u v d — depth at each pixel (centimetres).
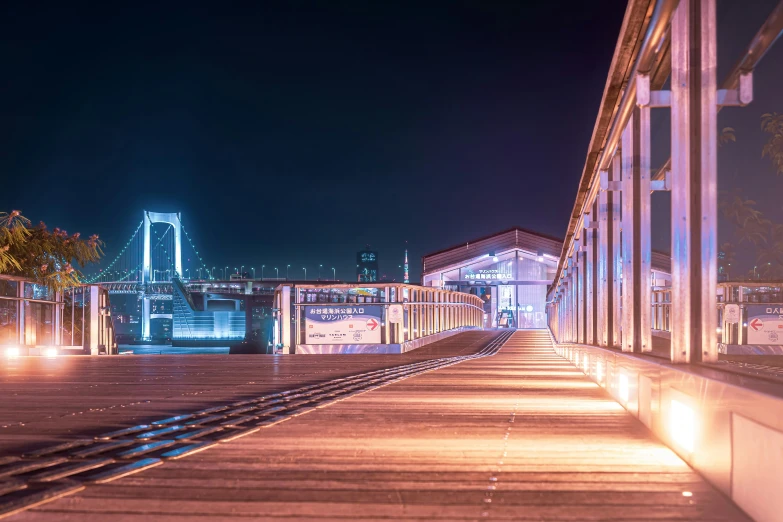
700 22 477
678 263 509
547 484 401
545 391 934
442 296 2719
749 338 1873
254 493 378
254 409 754
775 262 898
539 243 4828
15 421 660
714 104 478
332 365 1496
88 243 2447
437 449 508
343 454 489
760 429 318
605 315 955
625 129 750
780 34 404
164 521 328
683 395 463
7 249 2169
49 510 345
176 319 12594
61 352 2162
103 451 509
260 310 12988
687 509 349
